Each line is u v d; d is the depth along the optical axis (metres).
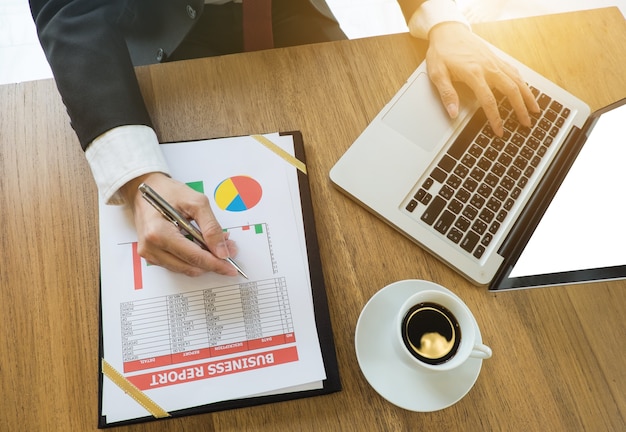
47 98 0.68
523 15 1.48
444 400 0.53
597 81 0.75
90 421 0.53
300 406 0.55
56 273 0.59
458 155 0.67
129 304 0.56
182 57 0.92
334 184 0.65
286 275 0.59
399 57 0.75
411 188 0.64
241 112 0.69
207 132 0.68
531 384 0.57
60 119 0.67
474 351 0.52
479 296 0.61
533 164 0.67
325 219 0.64
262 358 0.55
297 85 0.71
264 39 0.83
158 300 0.57
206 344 0.55
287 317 0.57
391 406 0.55
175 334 0.55
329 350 0.56
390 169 0.65
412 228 0.62
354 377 0.56
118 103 0.61
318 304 0.59
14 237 0.60
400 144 0.67
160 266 0.58
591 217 0.58
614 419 0.56
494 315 0.60
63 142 0.66
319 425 0.54
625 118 0.61
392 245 0.63
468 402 0.56
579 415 0.56
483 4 1.48
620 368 0.59
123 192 0.61
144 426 0.53
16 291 0.58
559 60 0.77
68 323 0.57
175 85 0.70
